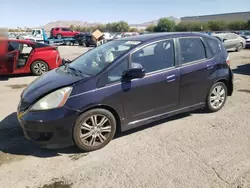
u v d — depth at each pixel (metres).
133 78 3.90
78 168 3.33
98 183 3.01
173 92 4.36
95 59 4.32
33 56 9.60
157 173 3.16
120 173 3.18
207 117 4.90
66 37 34.81
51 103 3.47
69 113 3.46
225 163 3.33
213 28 61.06
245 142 3.88
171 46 4.39
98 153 3.68
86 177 3.13
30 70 9.67
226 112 5.16
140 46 4.08
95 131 3.70
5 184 3.04
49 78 4.12
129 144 3.90
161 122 4.70
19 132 4.46
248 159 3.42
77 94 3.52
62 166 3.39
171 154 3.58
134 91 3.92
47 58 9.79
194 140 3.98
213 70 4.84
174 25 68.75
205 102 4.93
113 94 3.73
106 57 4.15
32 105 3.54
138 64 4.01
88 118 3.62
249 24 55.97
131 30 78.81
